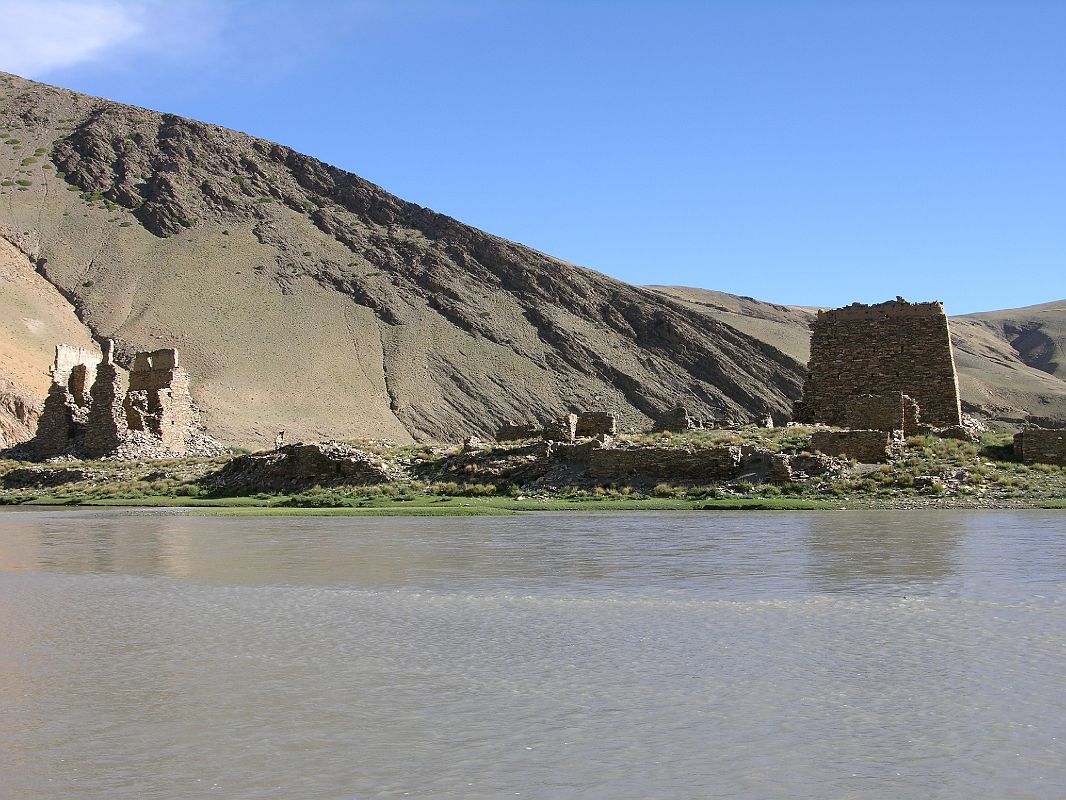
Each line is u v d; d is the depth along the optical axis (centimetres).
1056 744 981
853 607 1606
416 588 1872
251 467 4825
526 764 950
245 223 18475
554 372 16162
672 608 1633
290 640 1444
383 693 1173
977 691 1139
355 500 4125
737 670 1246
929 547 2317
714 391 16538
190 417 6325
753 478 3781
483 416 14425
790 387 16975
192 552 2512
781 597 1708
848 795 876
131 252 16838
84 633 1502
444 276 18025
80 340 13875
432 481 4328
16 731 1054
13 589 1933
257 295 16062
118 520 3700
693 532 2784
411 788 900
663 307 18400
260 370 13675
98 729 1059
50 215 17575
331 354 14725
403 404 14050
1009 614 1528
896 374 4828
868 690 1152
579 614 1600
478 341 16388
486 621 1559
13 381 9656
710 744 995
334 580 1983
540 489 4038
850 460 3850
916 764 938
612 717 1077
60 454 5947
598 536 2738
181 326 14525
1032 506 3331
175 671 1277
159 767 955
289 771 941
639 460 3975
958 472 3691
